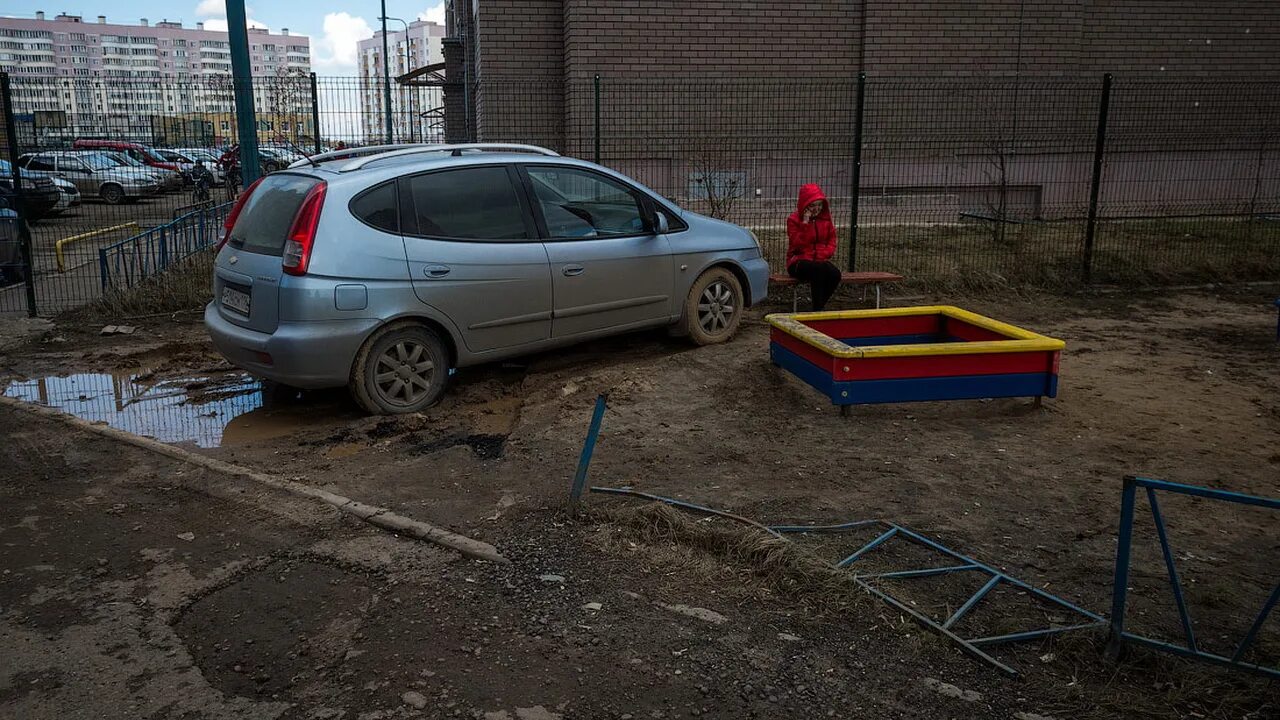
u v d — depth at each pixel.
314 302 5.55
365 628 3.43
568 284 6.66
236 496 4.66
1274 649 3.28
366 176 5.85
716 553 3.99
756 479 4.91
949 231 12.68
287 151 13.90
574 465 5.12
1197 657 3.05
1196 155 15.60
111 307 9.12
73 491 4.77
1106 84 10.38
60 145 11.66
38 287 10.91
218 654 3.27
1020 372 6.07
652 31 13.81
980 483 4.88
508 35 14.22
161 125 11.46
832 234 8.77
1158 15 15.37
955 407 6.23
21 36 158.62
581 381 6.69
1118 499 4.67
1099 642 3.33
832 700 3.00
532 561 3.94
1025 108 15.03
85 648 3.31
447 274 6.05
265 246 5.82
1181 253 11.80
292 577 3.83
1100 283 10.77
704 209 13.07
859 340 7.11
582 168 6.91
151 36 169.75
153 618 3.52
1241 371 7.22
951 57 14.70
